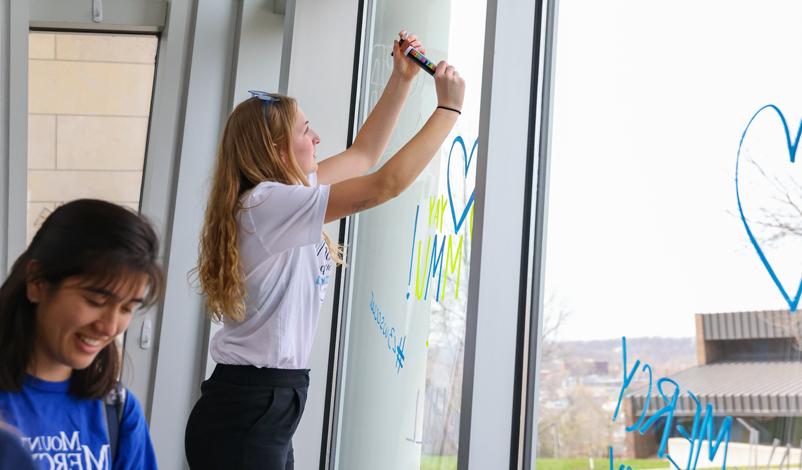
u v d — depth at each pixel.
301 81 3.28
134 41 4.05
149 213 3.88
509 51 2.00
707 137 1.52
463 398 1.95
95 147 4.09
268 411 2.09
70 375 1.43
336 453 3.08
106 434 1.45
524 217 1.98
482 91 2.01
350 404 2.99
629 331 1.66
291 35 3.29
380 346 2.77
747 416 1.39
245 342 2.11
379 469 2.71
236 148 2.14
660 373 1.58
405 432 2.54
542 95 2.00
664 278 1.59
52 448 1.39
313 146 2.27
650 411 1.60
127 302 1.33
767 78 1.41
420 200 2.56
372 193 1.97
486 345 1.94
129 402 1.51
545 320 1.92
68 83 4.04
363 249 2.99
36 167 4.05
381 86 3.02
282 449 2.13
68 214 1.32
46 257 1.30
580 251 1.83
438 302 2.38
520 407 1.94
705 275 1.50
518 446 1.93
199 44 3.87
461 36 2.42
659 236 1.61
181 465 3.84
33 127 4.04
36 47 3.97
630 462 1.64
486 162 1.96
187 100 3.86
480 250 1.95
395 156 1.99
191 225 3.85
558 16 1.99
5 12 3.65
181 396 3.84
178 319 3.83
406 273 2.62
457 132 2.36
